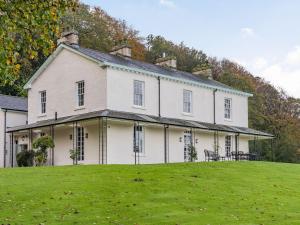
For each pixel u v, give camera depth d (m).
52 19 10.60
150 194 16.33
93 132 30.19
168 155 33.16
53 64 34.12
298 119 66.19
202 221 12.64
